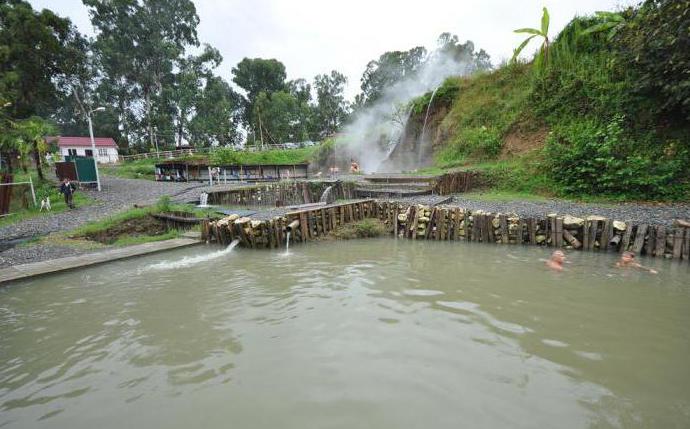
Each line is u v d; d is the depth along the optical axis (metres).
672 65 9.96
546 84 15.67
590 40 14.99
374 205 10.91
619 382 2.95
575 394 2.79
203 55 60.50
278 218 8.71
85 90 53.75
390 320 4.22
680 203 9.49
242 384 3.05
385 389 2.89
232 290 5.52
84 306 5.05
